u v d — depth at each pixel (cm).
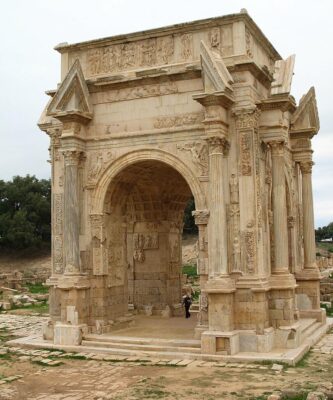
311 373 1992
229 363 2175
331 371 2025
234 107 2438
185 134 2525
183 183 3412
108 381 1942
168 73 2542
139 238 3591
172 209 3575
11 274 7300
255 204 2381
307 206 3184
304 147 3180
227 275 2334
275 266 2486
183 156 2516
